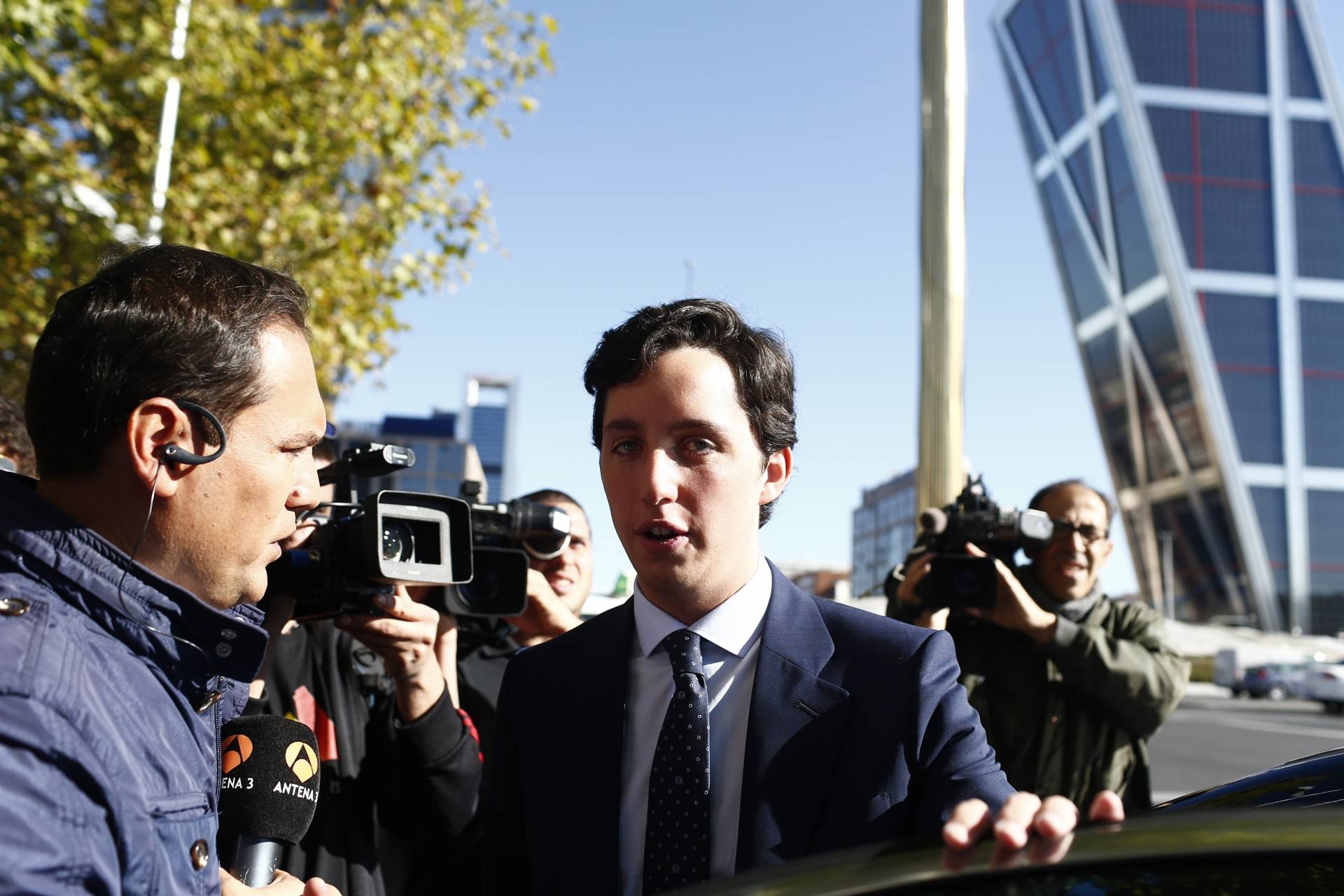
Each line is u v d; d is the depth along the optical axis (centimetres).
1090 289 11375
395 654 216
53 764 106
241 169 948
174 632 124
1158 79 10638
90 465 124
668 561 168
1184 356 10162
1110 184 10912
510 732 191
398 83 966
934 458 394
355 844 231
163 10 911
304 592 204
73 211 895
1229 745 1923
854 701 167
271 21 1020
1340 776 152
